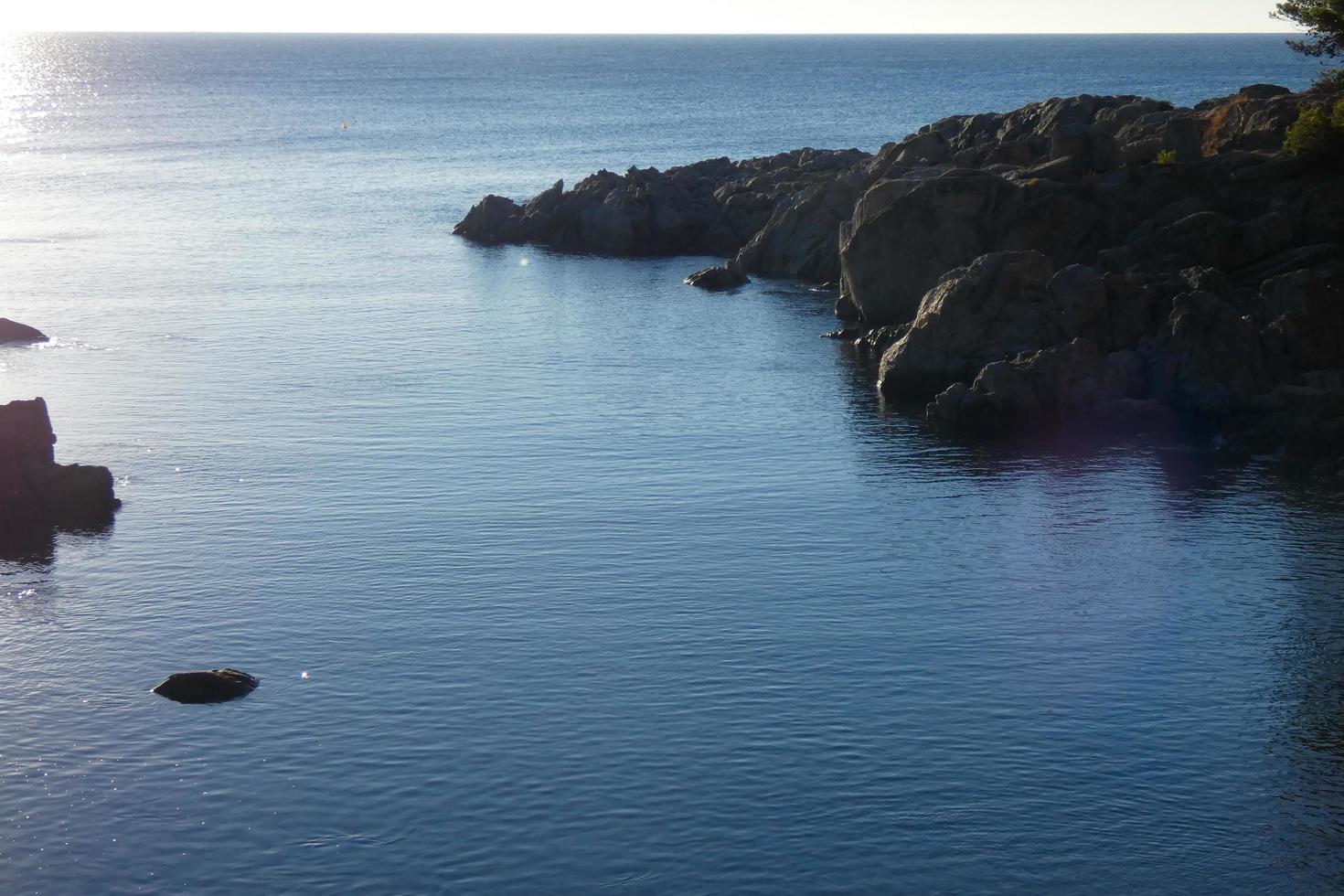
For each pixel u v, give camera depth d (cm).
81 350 7900
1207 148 9506
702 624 4338
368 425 6438
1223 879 3100
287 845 3212
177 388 7088
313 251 11719
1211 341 6481
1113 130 10362
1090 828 3278
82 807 3353
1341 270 7225
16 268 10612
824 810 3344
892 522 5219
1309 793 3419
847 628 4309
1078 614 4419
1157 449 6069
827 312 9306
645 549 4941
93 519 5219
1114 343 6856
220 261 11138
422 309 9300
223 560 4828
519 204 14588
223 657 4119
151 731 3691
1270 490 5541
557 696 3875
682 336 8519
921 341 6981
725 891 3058
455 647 4172
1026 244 8144
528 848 3206
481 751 3597
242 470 5781
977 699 3872
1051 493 5538
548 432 6350
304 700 3856
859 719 3759
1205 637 4253
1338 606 4469
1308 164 8031
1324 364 6538
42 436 5450
